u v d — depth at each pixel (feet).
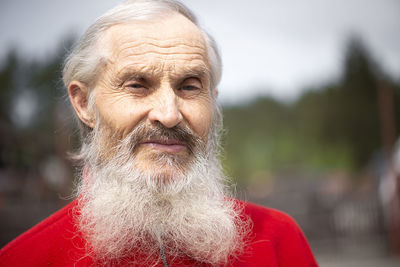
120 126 4.69
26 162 31.94
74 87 5.32
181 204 4.77
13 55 55.16
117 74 4.72
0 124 32.65
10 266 4.54
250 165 89.51
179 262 4.76
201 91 5.03
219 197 5.39
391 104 23.50
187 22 5.04
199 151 4.94
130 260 4.66
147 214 4.67
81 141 5.71
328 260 20.76
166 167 4.67
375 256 21.25
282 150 103.24
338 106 101.04
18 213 19.85
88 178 5.21
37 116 44.52
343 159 94.58
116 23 4.87
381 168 30.83
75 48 5.38
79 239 4.82
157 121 4.62
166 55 4.68
